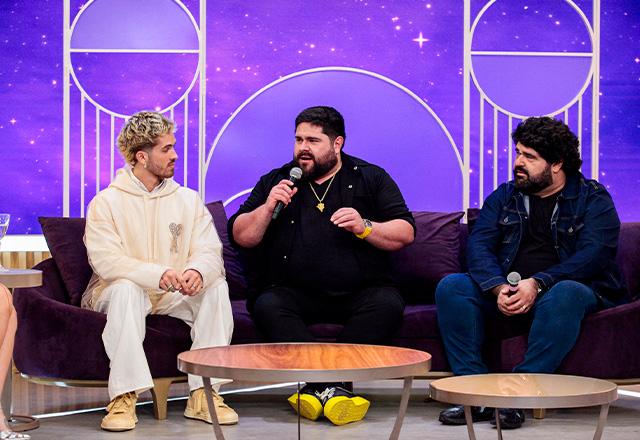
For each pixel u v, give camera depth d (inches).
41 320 135.6
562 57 188.1
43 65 189.3
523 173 142.3
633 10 188.7
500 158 187.9
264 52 187.3
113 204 139.4
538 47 188.1
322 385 135.5
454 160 187.6
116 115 187.2
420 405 150.1
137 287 133.2
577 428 129.0
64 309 134.4
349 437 122.0
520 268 143.3
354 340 139.5
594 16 187.5
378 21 187.5
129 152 140.7
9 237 189.5
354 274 144.5
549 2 187.9
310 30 187.5
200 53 186.7
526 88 188.2
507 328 140.3
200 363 91.4
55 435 123.6
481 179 187.8
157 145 140.1
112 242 136.7
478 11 187.6
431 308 147.1
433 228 161.6
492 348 141.7
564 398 84.3
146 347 134.6
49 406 150.3
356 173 149.9
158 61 187.0
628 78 188.7
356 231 140.9
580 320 133.4
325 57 187.5
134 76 187.0
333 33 187.6
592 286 138.9
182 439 120.6
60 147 189.9
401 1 187.5
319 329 142.8
